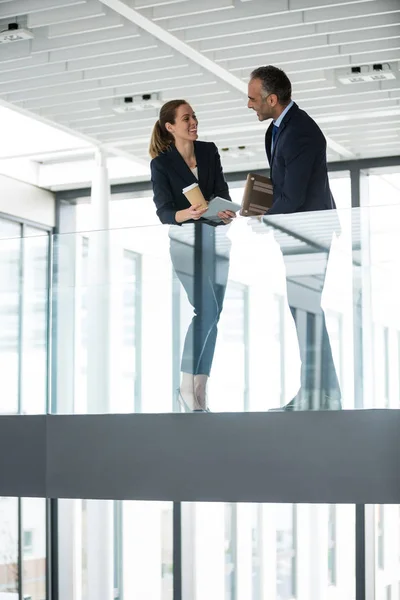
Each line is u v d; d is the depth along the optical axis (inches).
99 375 287.3
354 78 444.1
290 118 264.1
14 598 565.9
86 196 608.7
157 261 281.0
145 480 275.1
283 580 569.6
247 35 409.1
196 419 270.7
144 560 573.3
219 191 288.0
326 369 261.6
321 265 263.9
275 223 268.4
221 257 273.6
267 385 265.7
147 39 418.3
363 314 259.8
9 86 469.4
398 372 255.3
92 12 385.1
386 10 381.1
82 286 292.2
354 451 255.1
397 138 526.0
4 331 302.8
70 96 482.6
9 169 585.0
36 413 295.1
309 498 258.1
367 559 498.9
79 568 572.4
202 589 546.9
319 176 266.8
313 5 378.0
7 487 292.7
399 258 258.1
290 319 265.4
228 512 564.7
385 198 562.9
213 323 272.8
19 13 382.3
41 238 298.5
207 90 471.2
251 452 264.2
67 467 285.4
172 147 285.0
